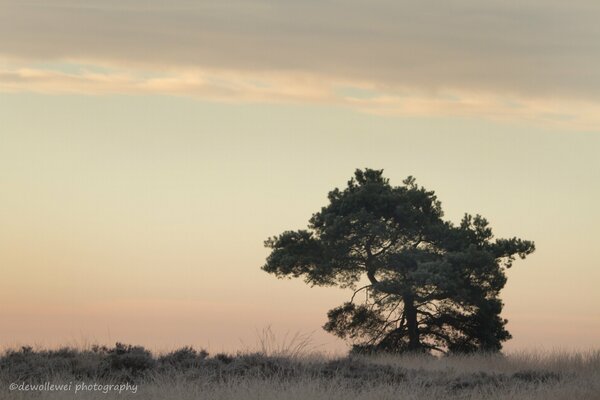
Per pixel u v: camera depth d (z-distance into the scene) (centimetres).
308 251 7694
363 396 3058
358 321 7475
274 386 3117
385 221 7738
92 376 3431
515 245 7581
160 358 3922
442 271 7069
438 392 3319
